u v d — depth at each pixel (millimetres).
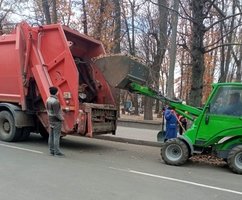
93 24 24125
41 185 7566
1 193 6879
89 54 13805
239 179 9383
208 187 8258
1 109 13539
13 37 13172
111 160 10953
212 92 10672
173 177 9086
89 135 11945
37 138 14664
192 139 10789
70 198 6785
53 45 12281
